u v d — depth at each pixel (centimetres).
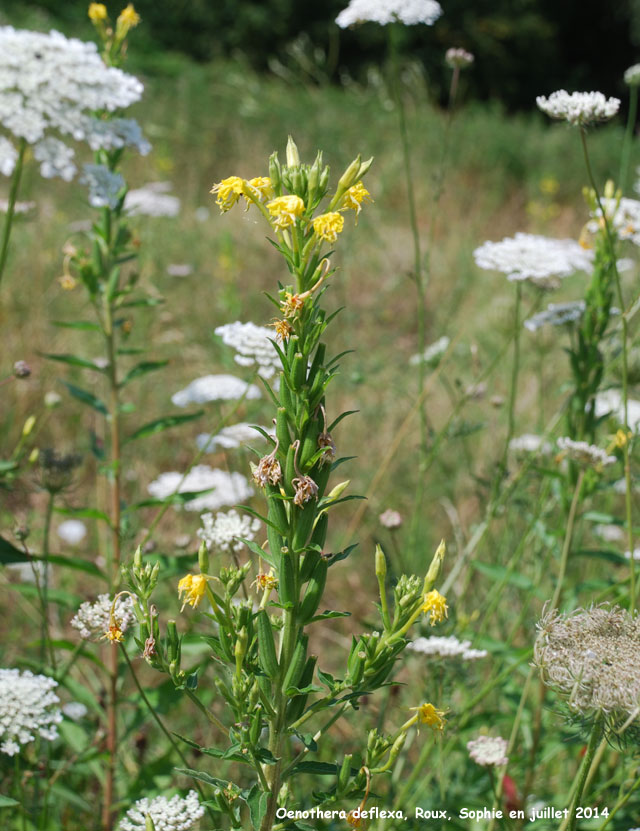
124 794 316
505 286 773
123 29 346
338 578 464
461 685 340
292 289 173
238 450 388
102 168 325
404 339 721
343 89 1553
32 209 370
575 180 1441
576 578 427
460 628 348
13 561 301
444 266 845
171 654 183
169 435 557
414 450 557
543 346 446
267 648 185
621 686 177
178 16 2214
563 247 420
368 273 791
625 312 292
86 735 315
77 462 312
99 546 454
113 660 309
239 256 813
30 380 552
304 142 1059
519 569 411
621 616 197
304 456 175
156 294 516
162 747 351
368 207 693
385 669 188
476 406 595
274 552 182
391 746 202
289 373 173
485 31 2288
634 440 307
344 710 196
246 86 1031
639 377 358
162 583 427
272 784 192
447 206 1123
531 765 311
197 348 607
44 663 331
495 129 1562
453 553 410
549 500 410
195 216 875
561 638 190
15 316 605
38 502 499
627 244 412
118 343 620
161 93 1348
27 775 274
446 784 322
